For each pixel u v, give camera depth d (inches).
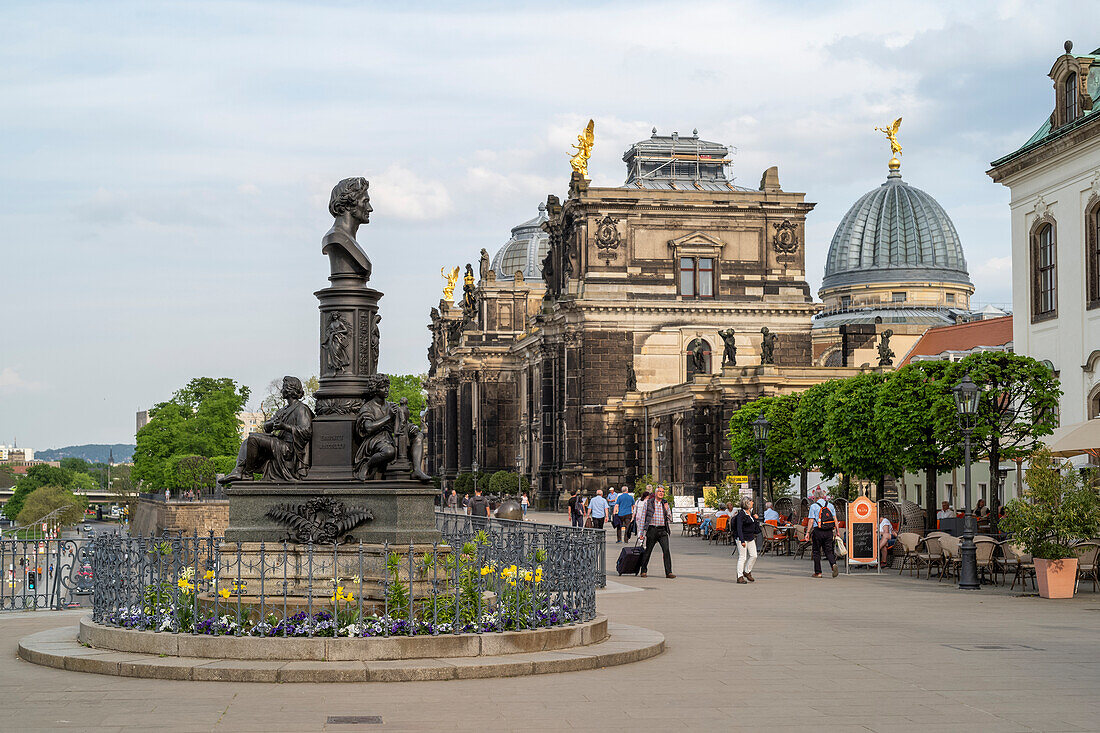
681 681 818.2
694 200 5137.8
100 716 689.6
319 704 727.1
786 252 5201.8
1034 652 964.6
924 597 1450.5
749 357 5137.8
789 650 971.9
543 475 5433.1
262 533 1051.9
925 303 7539.4
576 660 861.2
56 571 1371.8
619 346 5088.6
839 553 2063.2
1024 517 1456.7
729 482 3196.4
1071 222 2234.3
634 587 1587.1
